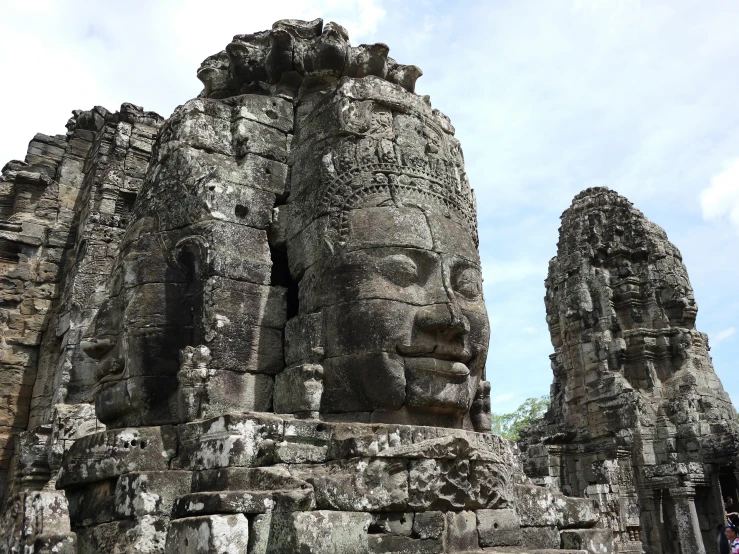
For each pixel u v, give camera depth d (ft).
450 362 19.94
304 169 22.89
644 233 69.41
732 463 57.06
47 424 35.19
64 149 51.90
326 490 15.56
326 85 25.23
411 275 20.02
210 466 16.89
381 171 21.24
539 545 21.04
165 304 20.61
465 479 17.71
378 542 15.85
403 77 26.61
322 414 19.29
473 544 17.46
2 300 44.27
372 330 19.16
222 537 13.62
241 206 22.12
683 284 67.92
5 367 43.11
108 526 17.04
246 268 21.26
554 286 71.82
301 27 26.27
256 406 20.08
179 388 19.38
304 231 21.83
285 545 13.85
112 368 20.75
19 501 15.98
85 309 38.40
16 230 45.91
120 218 42.34
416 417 19.38
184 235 21.35
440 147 23.31
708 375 64.39
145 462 18.06
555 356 69.72
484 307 21.85
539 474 63.05
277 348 21.09
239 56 26.05
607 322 65.46
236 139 23.40
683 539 54.49
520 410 136.26
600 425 62.44
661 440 59.62
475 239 24.81
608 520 47.26
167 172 22.67
